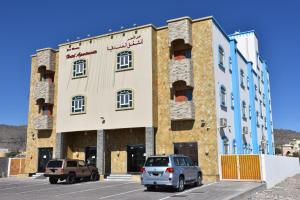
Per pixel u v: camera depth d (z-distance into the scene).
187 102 27.22
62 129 32.16
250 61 40.81
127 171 30.22
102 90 30.84
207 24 28.41
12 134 126.69
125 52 30.38
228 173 25.77
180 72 27.84
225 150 28.17
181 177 19.81
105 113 30.30
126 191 20.17
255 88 42.84
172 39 28.66
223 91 29.67
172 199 16.33
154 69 29.39
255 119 39.75
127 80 29.83
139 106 28.88
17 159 35.75
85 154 32.66
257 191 21.55
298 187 25.66
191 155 27.16
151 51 29.25
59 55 33.78
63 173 25.20
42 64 34.62
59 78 33.25
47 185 24.86
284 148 102.81
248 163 25.31
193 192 18.95
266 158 25.61
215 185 22.59
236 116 32.50
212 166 26.09
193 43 28.64
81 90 31.88
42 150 34.28
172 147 27.94
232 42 33.97
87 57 32.16
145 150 28.89
